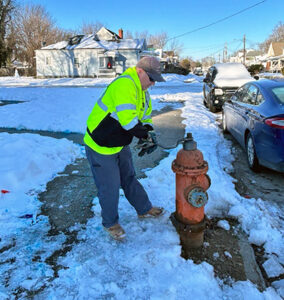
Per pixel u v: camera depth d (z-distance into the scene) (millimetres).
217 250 2557
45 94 13234
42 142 5109
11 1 32031
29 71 46594
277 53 58312
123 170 2703
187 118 8562
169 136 6512
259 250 2674
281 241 2762
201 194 2314
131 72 2281
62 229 2809
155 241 2559
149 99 2604
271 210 3395
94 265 2287
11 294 2025
